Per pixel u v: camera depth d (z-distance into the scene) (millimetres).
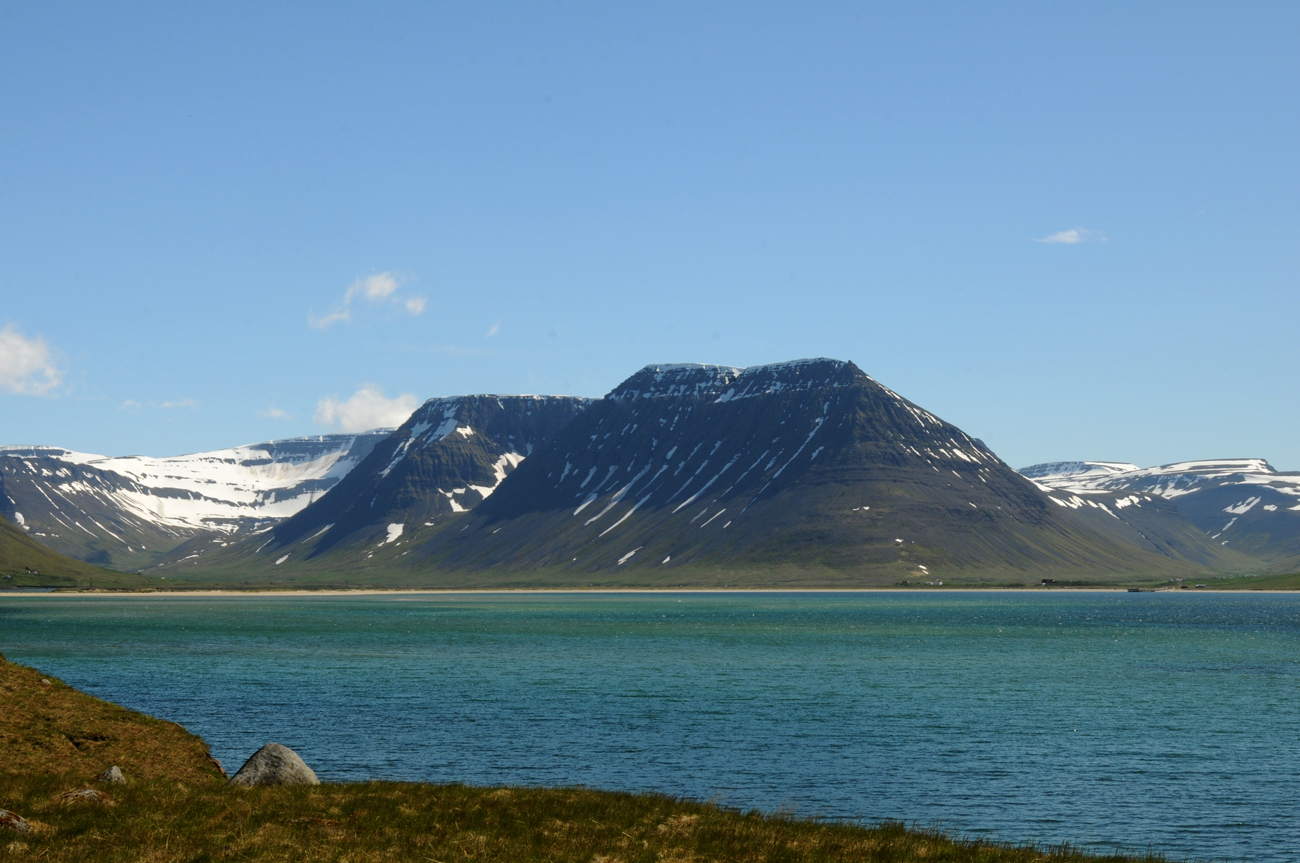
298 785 39469
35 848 29531
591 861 31125
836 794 55812
